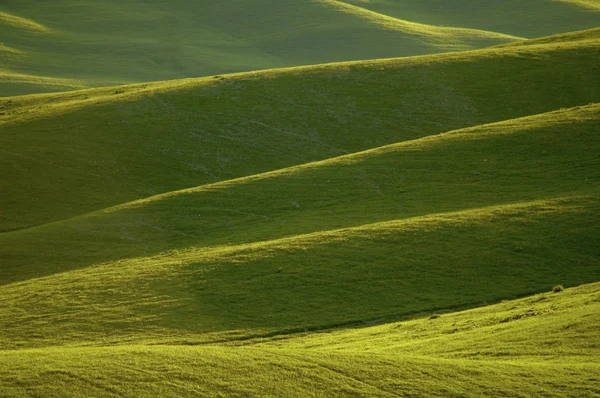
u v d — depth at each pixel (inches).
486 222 3848.4
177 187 5900.6
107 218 4837.6
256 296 3262.8
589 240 3548.2
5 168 5949.8
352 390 1831.9
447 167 4921.3
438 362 2000.5
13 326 3127.5
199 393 1824.6
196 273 3575.3
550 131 5206.7
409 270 3395.7
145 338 2920.8
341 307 3120.1
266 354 2082.9
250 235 4306.1
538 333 2235.5
